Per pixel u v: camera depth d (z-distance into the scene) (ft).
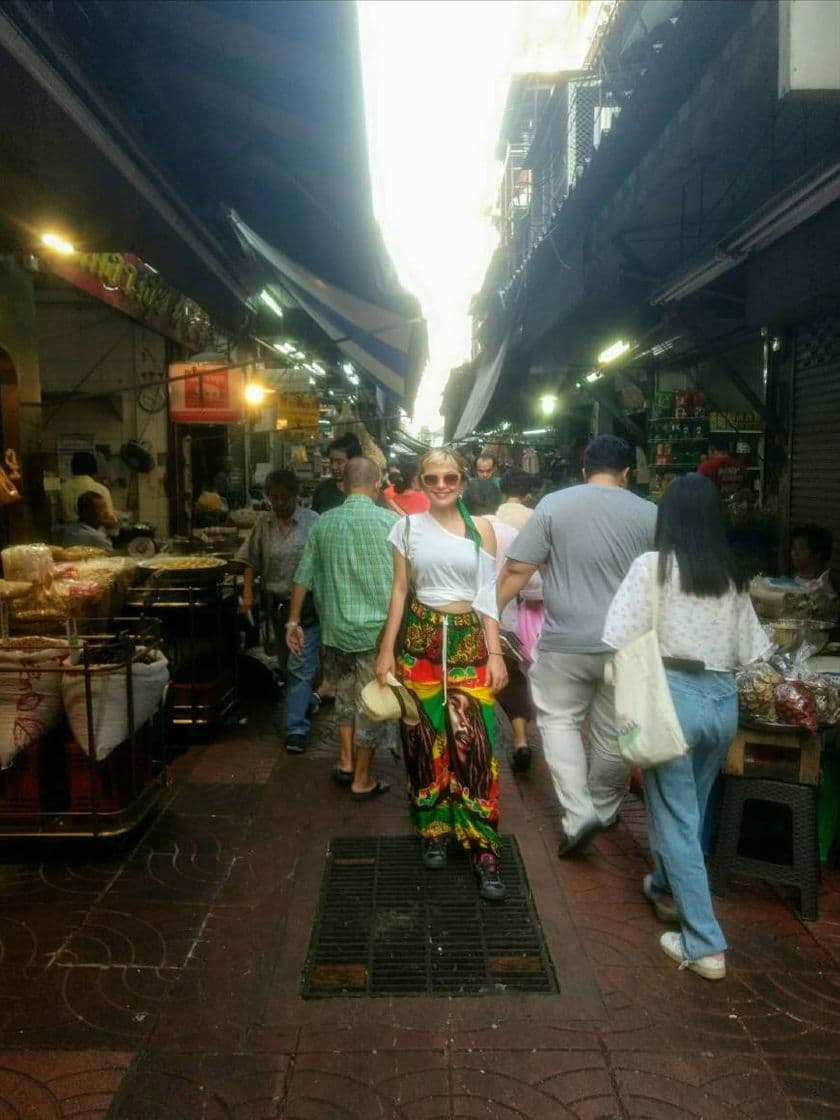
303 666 18.26
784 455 24.91
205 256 16.29
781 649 12.91
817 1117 8.06
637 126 19.61
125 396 36.81
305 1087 8.45
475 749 12.67
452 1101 8.26
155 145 14.38
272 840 13.99
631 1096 8.32
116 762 13.32
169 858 13.33
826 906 11.98
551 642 13.07
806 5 8.61
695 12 14.29
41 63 8.65
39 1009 9.62
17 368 22.52
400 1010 9.65
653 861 12.44
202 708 18.75
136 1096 8.31
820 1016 9.55
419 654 12.96
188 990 9.98
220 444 46.16
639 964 10.57
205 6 10.30
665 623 10.30
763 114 15.75
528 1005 9.75
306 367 39.68
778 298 18.90
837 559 21.77
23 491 22.81
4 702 12.88
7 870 12.92
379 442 69.41
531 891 12.43
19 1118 8.04
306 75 11.54
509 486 20.08
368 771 16.30
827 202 12.96
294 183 15.90
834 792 13.12
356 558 15.40
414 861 13.33
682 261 23.75
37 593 14.43
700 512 10.27
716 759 10.70
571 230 28.73
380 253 19.01
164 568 18.56
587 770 14.78
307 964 10.53
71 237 14.90
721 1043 9.09
